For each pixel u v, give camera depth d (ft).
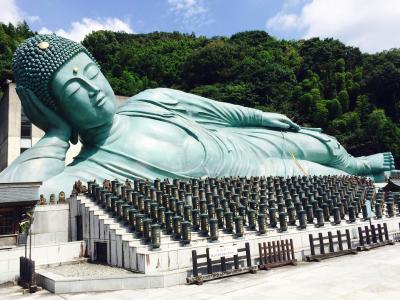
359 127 184.24
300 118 196.24
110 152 70.49
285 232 51.44
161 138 74.69
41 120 67.41
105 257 46.21
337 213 59.41
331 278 36.86
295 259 45.47
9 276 43.88
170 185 58.29
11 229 46.83
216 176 77.71
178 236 44.68
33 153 63.93
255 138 89.61
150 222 42.83
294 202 62.39
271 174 84.38
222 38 299.38
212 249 40.01
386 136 170.40
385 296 30.01
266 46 269.85
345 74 216.54
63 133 67.41
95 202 52.39
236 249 41.63
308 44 244.83
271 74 214.48
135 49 278.67
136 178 65.77
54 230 53.11
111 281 36.68
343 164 100.73
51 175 62.85
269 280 37.29
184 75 246.68
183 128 78.84
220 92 212.02
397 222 69.46
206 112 87.25
